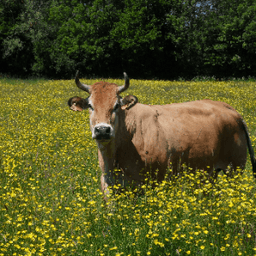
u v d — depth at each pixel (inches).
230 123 231.3
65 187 212.2
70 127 372.5
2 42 1672.0
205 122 222.8
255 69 1596.9
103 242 151.1
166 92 695.7
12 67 1769.2
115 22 1747.0
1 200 183.5
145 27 1667.1
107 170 201.3
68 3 2041.1
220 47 1578.5
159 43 1657.2
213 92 689.0
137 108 207.0
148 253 132.1
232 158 232.5
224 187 170.7
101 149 195.0
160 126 206.2
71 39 1771.7
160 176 203.0
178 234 147.6
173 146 205.5
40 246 133.4
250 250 141.3
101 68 1812.3
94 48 1692.9
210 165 223.8
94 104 190.5
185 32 1723.7
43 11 1939.0
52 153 291.9
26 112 474.3
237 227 151.2
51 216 163.9
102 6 1820.9
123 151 201.5
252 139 293.6
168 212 157.2
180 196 169.0
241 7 1566.2
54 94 701.9
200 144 215.0
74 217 161.8
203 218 157.6
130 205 170.7
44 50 1692.9
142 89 753.0
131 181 201.6
